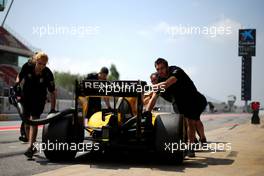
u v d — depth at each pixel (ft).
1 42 128.57
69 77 172.24
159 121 18.21
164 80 20.21
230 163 18.94
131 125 18.56
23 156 20.48
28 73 19.45
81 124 19.08
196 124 25.31
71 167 17.04
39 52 19.54
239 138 32.73
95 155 21.01
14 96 19.51
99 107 20.75
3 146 25.48
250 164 18.69
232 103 260.83
